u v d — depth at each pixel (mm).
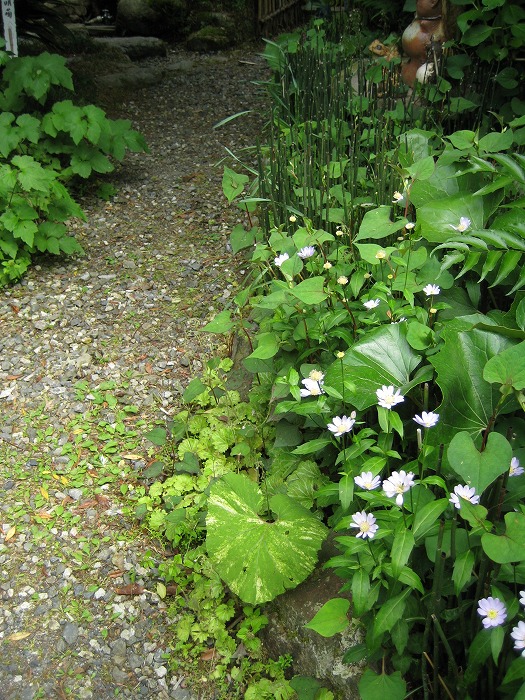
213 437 3037
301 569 2318
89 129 4875
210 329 2869
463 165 2963
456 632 1973
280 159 3748
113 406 3389
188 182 5492
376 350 2354
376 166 3568
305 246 2734
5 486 3035
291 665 2312
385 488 1848
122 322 3957
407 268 2486
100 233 4840
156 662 2428
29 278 4352
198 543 2750
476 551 1887
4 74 5004
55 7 10203
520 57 4465
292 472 2688
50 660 2432
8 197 4172
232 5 9766
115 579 2674
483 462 1793
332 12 6809
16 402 3453
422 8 4801
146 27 9844
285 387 2605
